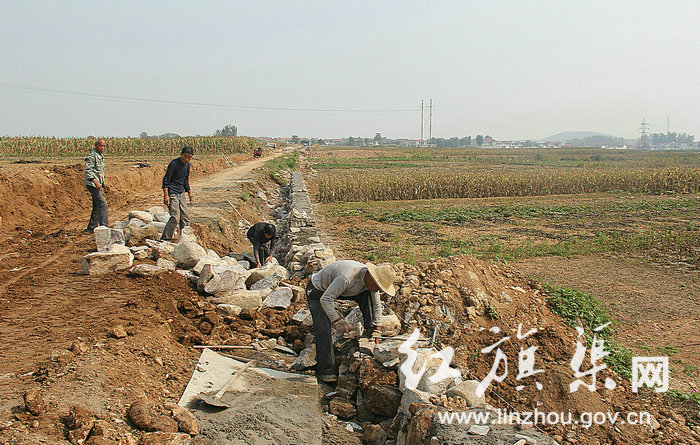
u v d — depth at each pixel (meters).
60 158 32.88
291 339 6.81
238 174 30.77
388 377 5.41
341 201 27.34
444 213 21.47
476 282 7.26
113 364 4.75
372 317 5.97
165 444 3.67
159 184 23.45
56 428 3.58
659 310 9.26
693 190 30.42
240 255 11.13
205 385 5.03
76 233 11.72
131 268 8.02
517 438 3.92
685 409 5.81
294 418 4.72
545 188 30.73
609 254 13.66
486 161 73.94
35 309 6.39
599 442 5.04
